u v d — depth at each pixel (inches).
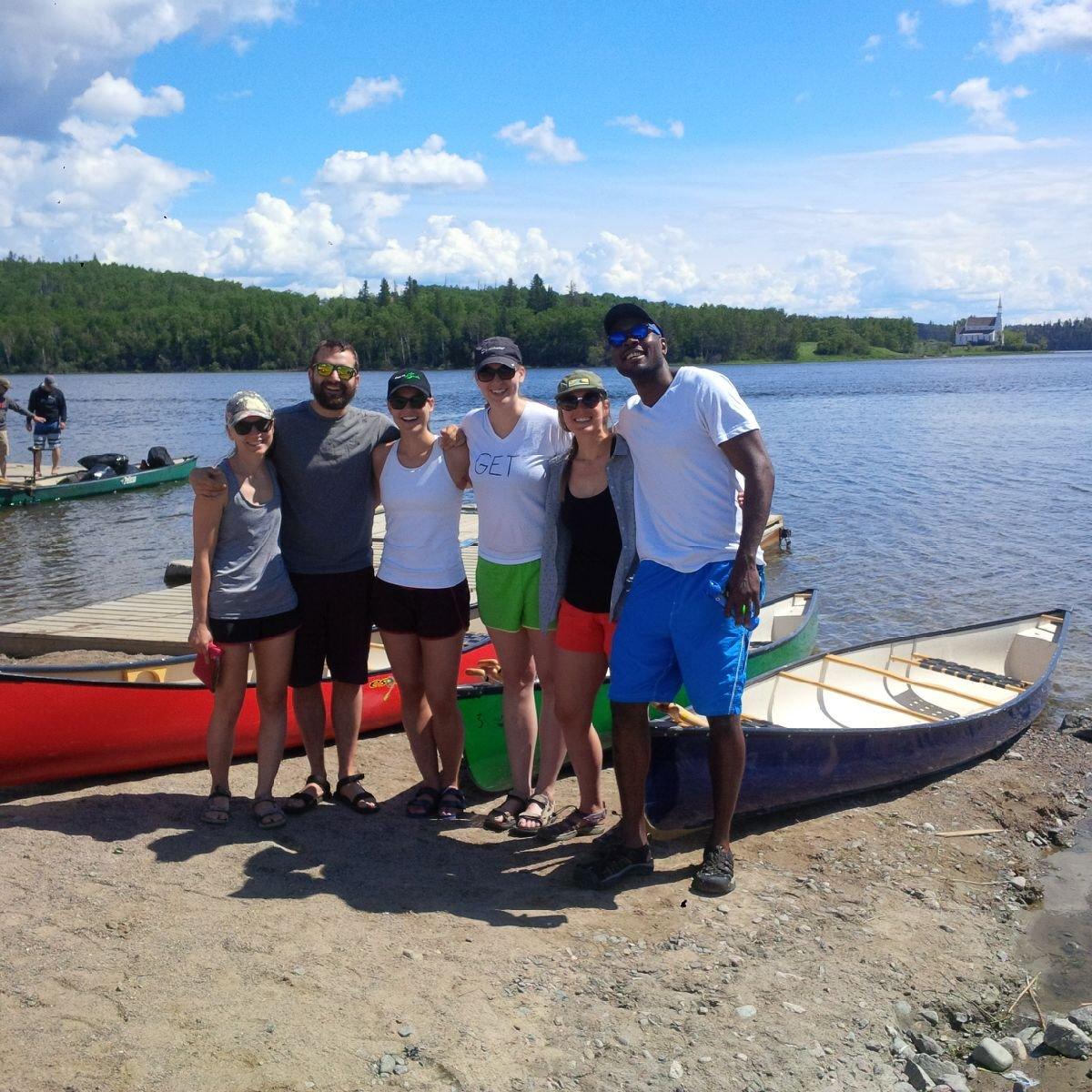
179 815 186.5
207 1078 114.6
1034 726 288.5
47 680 195.2
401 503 181.5
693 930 159.0
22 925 142.4
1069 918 183.2
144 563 520.7
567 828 190.5
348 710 194.5
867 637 386.6
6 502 695.7
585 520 171.9
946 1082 132.7
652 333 156.6
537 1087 119.7
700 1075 125.6
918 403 2023.9
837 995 147.0
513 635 186.1
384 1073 118.6
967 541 569.6
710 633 162.2
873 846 201.5
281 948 141.7
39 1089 110.4
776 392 2623.0
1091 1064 143.7
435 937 149.3
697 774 188.5
